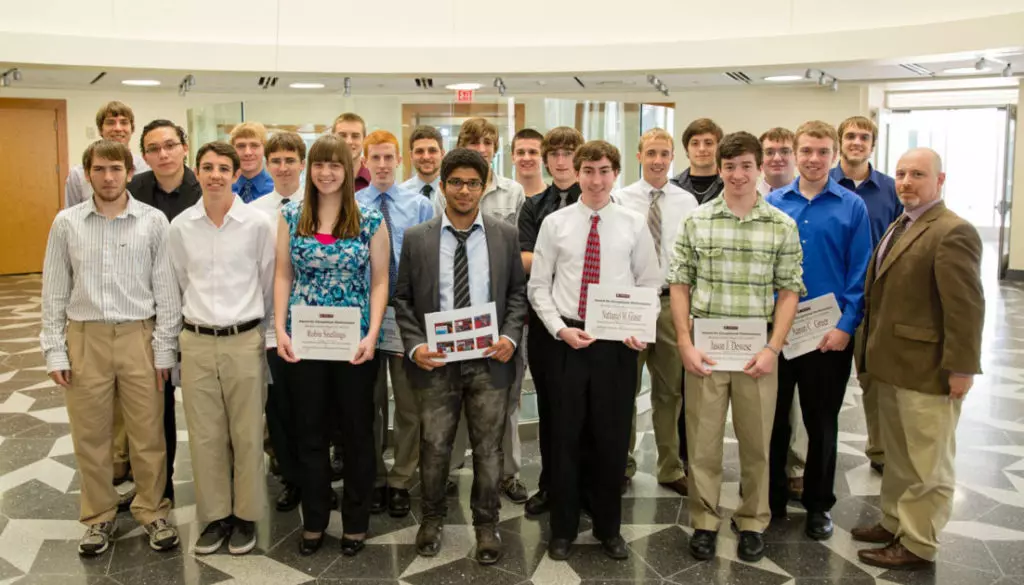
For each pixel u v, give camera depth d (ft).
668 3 25.57
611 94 34.09
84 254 10.20
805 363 10.83
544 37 26.27
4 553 10.68
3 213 36.99
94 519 10.82
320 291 10.19
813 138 10.87
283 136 12.48
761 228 10.18
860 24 23.61
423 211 12.28
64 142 37.22
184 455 14.66
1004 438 15.52
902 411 10.06
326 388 10.34
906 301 9.89
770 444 11.36
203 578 10.02
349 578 10.02
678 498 12.57
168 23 25.07
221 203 10.31
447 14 26.35
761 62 23.15
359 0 26.18
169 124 12.34
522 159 13.33
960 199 57.57
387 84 27.35
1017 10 21.44
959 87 38.68
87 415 10.50
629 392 10.38
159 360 10.48
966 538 11.13
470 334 10.05
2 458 14.29
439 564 10.39
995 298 32.73
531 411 16.07
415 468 12.07
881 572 10.16
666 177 12.39
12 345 23.58
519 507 12.30
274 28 25.86
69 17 24.08
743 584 9.86
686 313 10.64
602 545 10.82
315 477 10.50
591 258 10.41
